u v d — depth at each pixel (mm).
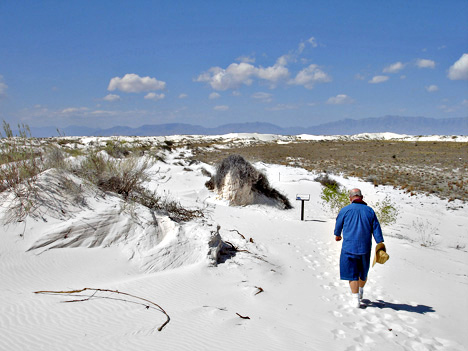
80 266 6078
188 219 9414
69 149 9852
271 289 6359
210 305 5242
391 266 8594
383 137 130375
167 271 6539
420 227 15422
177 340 4043
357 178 29031
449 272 9117
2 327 3943
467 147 60062
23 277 5445
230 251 7953
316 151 56375
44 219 6684
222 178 16719
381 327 5070
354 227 5934
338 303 6039
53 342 3744
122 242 6945
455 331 5164
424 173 32125
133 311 4711
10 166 7383
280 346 4184
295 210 17438
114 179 8859
